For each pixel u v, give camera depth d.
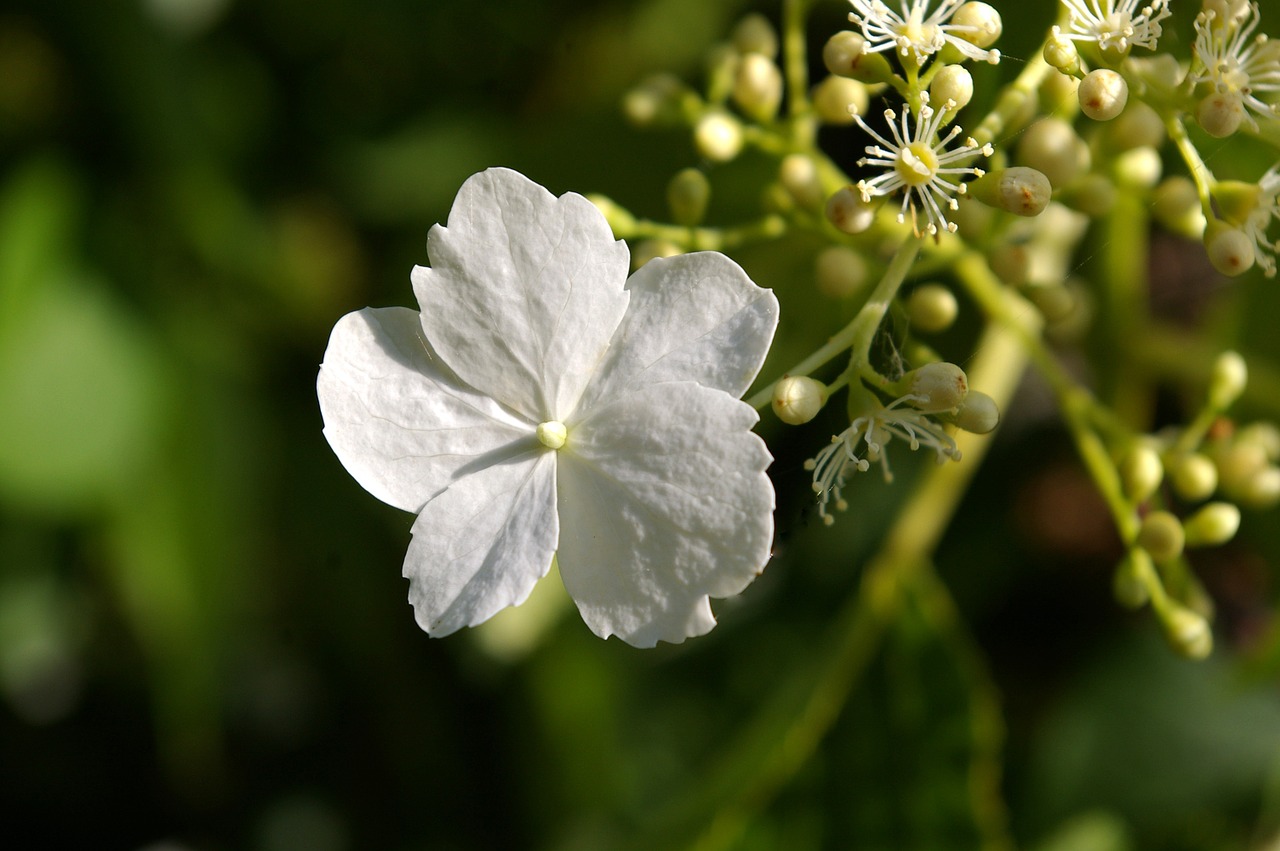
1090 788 0.34
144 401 0.35
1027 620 0.35
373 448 0.28
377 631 0.36
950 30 0.29
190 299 0.36
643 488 0.28
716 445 0.27
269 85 0.37
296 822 0.37
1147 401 0.34
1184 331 0.36
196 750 0.36
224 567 0.35
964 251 0.31
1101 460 0.31
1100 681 0.35
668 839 0.33
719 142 0.31
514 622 0.34
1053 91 0.29
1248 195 0.29
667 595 0.27
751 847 0.33
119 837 0.37
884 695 0.33
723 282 0.28
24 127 0.36
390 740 0.36
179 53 0.36
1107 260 0.34
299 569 0.36
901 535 0.33
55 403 0.35
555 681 0.35
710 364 0.28
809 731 0.33
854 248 0.31
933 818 0.33
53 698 0.37
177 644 0.35
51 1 0.36
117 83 0.36
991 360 0.33
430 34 0.36
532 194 0.28
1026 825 0.34
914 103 0.29
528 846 0.36
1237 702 0.34
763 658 0.35
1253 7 0.29
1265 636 0.32
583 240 0.28
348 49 0.36
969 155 0.28
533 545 0.28
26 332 0.35
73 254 0.35
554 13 0.36
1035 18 0.30
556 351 0.28
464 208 0.28
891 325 0.30
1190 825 0.34
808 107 0.31
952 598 0.35
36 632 0.36
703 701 0.35
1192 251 0.35
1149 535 0.31
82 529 0.36
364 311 0.28
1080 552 0.35
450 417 0.28
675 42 0.36
